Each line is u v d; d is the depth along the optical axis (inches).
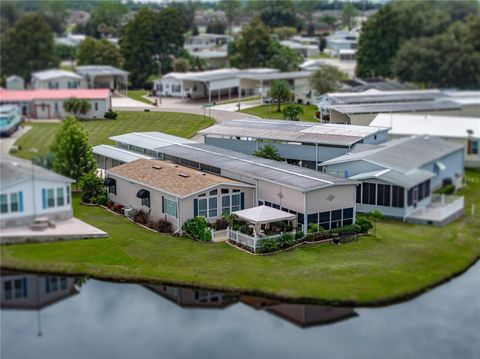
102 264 1519.4
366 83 3996.1
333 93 3459.6
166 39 4704.7
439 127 2591.0
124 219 1834.4
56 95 3110.2
